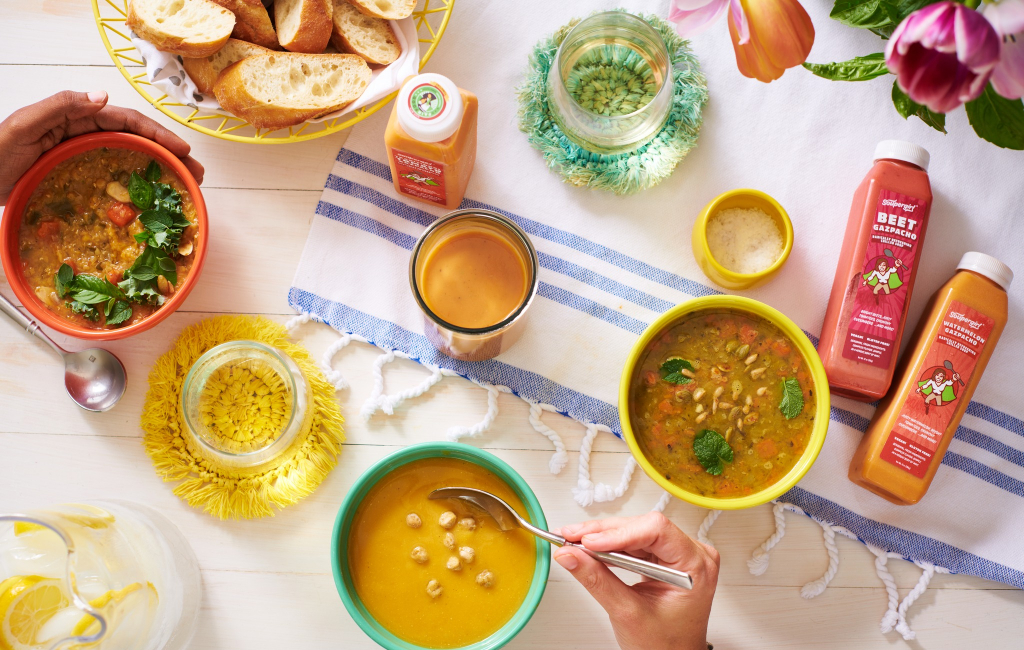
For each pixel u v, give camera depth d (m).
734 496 0.87
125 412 0.92
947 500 0.91
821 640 0.92
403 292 0.92
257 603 0.91
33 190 0.88
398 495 0.89
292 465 0.90
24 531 0.83
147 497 0.91
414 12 0.90
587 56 0.91
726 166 0.93
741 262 0.90
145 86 0.94
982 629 0.92
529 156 0.93
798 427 0.87
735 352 0.88
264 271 0.93
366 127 0.93
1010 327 0.92
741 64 0.72
